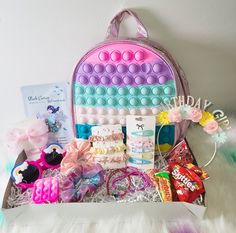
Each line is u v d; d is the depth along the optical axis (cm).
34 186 59
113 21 66
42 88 72
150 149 65
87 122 69
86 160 66
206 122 60
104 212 55
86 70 64
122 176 65
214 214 56
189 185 57
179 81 64
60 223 56
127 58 61
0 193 65
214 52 72
